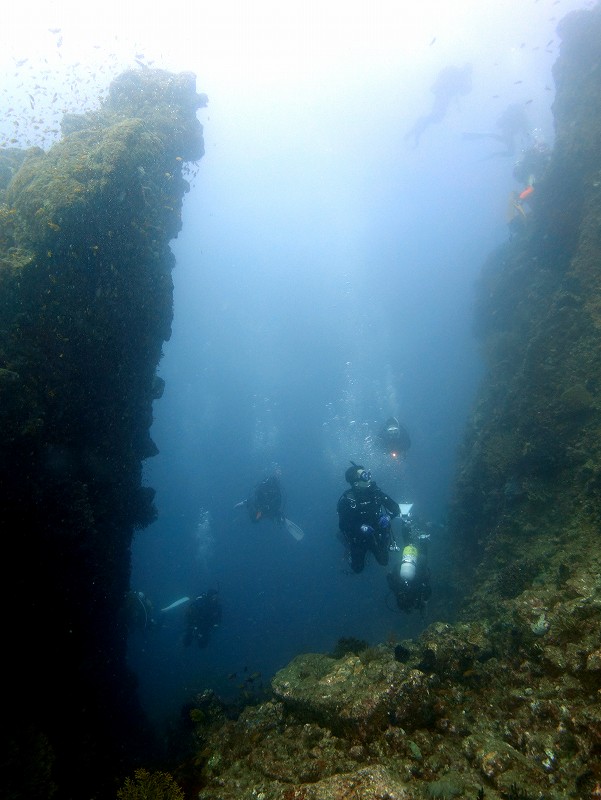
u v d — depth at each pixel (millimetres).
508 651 3873
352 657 4055
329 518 27641
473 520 9016
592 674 3033
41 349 4598
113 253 5430
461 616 6367
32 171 5164
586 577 3922
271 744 3535
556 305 7461
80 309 5059
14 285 4363
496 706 3408
